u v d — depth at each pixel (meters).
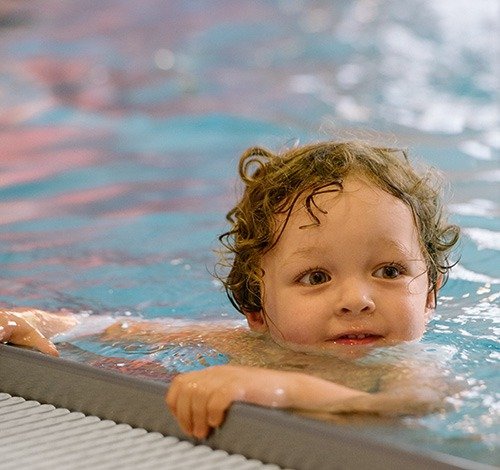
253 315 2.84
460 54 7.88
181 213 4.82
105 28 8.75
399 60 7.77
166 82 7.43
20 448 2.12
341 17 8.92
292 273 2.59
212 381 2.12
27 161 5.94
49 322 3.03
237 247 2.80
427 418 2.10
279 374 2.18
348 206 2.59
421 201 2.75
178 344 2.83
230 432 2.07
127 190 5.32
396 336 2.56
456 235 2.98
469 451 1.94
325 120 5.99
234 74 7.59
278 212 2.68
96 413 2.32
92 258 4.13
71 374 2.37
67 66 7.83
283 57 7.97
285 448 2.00
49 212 4.98
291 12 9.11
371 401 2.15
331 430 1.96
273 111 6.69
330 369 2.43
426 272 2.71
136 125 6.59
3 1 9.36
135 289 3.63
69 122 6.72
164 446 2.12
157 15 9.08
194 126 6.48
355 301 2.49
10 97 7.20
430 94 6.97
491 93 6.96
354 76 7.42
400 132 6.08
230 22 8.85
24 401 2.45
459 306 3.14
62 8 9.28
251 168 4.10
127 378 2.29
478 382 2.36
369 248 2.56
